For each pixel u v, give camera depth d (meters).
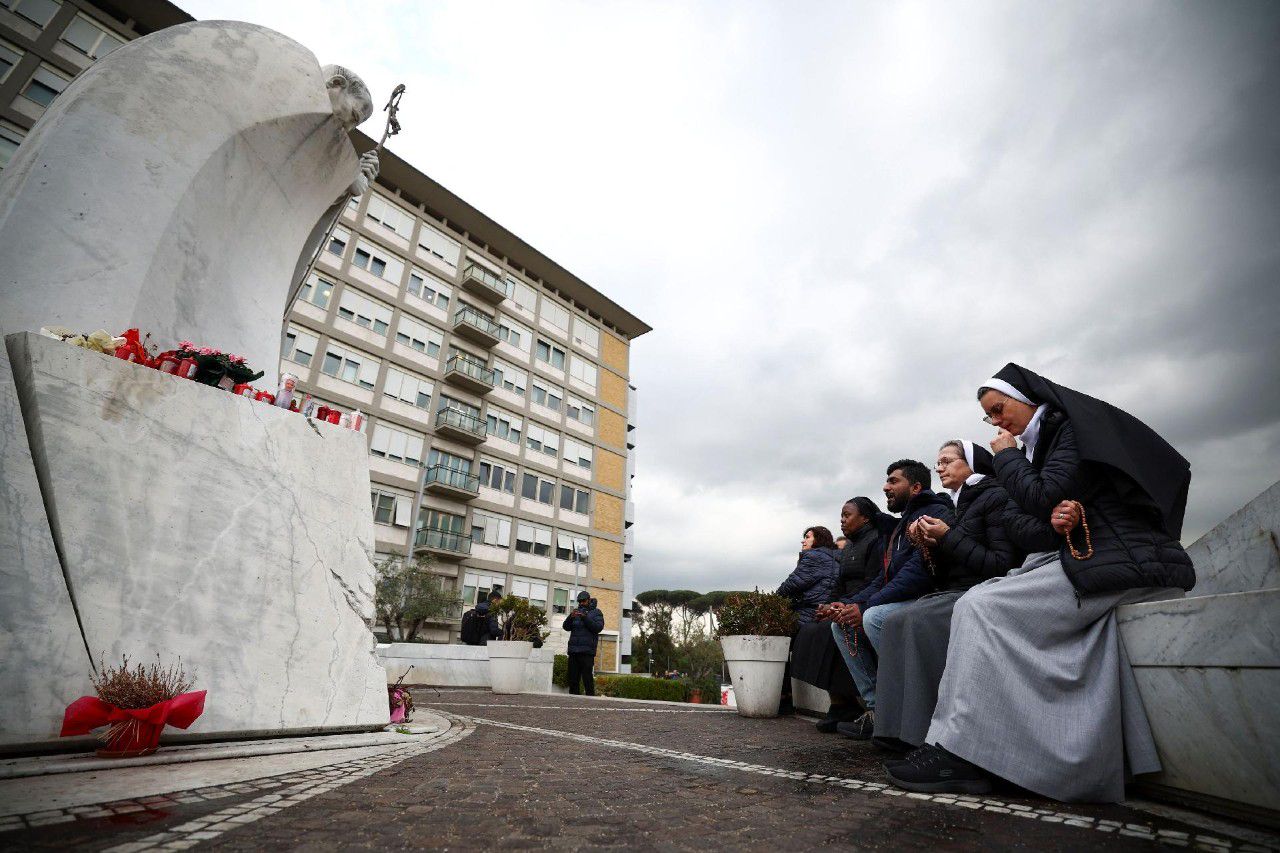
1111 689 2.06
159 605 2.62
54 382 2.57
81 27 21.41
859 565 4.56
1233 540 2.78
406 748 2.95
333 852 1.34
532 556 33.19
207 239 4.02
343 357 27.73
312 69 4.76
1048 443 2.45
